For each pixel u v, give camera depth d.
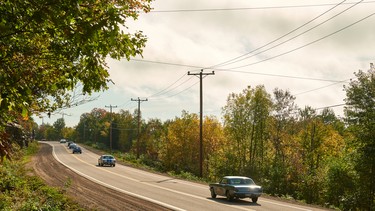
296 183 43.25
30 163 51.47
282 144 57.97
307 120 63.34
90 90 6.04
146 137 113.44
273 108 58.94
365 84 34.22
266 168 48.97
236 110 59.84
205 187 32.56
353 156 35.16
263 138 60.72
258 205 21.66
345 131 36.59
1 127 5.40
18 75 5.14
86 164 58.81
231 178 24.11
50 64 5.87
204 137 72.88
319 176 42.44
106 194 25.27
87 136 195.12
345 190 37.88
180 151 72.81
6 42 4.96
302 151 58.69
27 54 5.24
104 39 5.32
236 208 20.06
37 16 4.59
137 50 6.08
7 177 23.77
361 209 35.41
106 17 4.83
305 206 22.42
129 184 32.47
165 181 37.06
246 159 62.28
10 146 5.25
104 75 5.96
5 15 4.71
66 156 78.00
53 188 23.81
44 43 5.59
